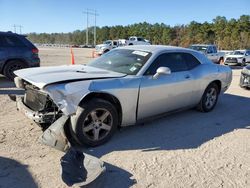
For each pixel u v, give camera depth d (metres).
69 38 155.62
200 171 3.70
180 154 4.17
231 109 6.96
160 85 4.90
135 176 3.47
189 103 5.81
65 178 3.18
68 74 4.25
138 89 4.55
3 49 9.61
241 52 24.62
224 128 5.46
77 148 4.12
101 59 5.44
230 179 3.55
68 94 3.75
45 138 4.00
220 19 111.69
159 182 3.38
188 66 5.75
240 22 98.62
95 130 4.15
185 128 5.30
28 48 10.17
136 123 4.82
